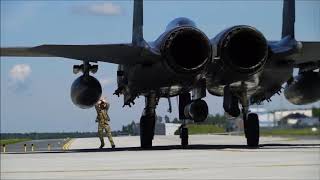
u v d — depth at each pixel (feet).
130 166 55.16
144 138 96.32
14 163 61.46
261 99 101.40
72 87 95.09
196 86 90.84
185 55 84.74
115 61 85.25
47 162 62.39
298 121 479.82
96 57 83.30
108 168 53.47
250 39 84.53
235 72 85.51
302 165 52.65
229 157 64.90
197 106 90.74
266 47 83.15
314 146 98.32
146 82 88.33
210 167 52.54
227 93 93.30
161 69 84.74
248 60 85.76
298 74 103.09
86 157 70.18
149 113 96.43
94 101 94.99
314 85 101.86
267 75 90.94
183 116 99.04
